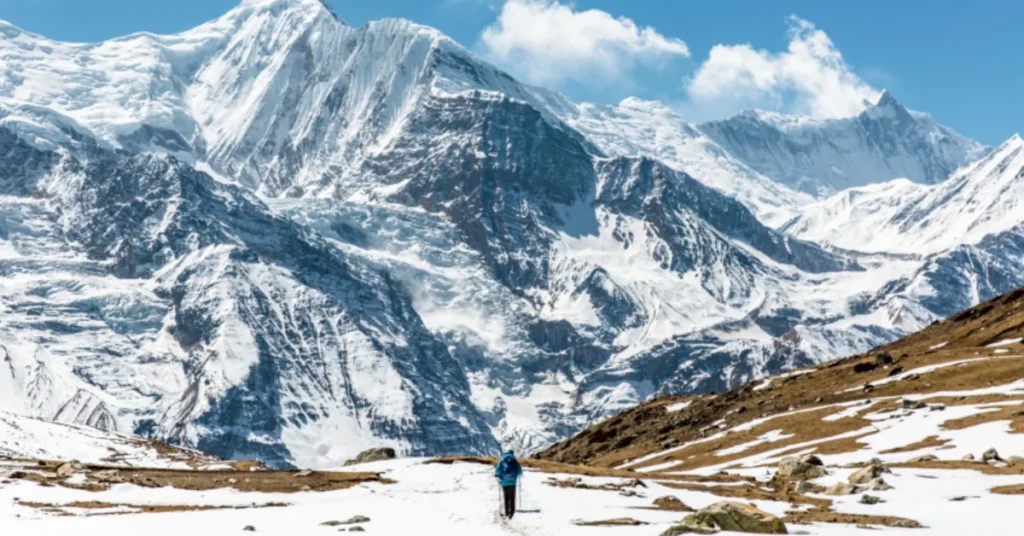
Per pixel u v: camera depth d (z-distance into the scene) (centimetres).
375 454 11431
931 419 11881
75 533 5884
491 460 10275
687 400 19900
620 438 18500
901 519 6394
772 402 16650
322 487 8406
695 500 7712
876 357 17525
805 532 5950
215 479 8719
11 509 6906
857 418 13238
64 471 9044
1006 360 14600
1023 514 6384
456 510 7056
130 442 17162
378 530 6122
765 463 11850
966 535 5728
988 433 10481
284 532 5988
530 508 7119
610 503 7438
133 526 6200
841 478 8981
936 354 16512
